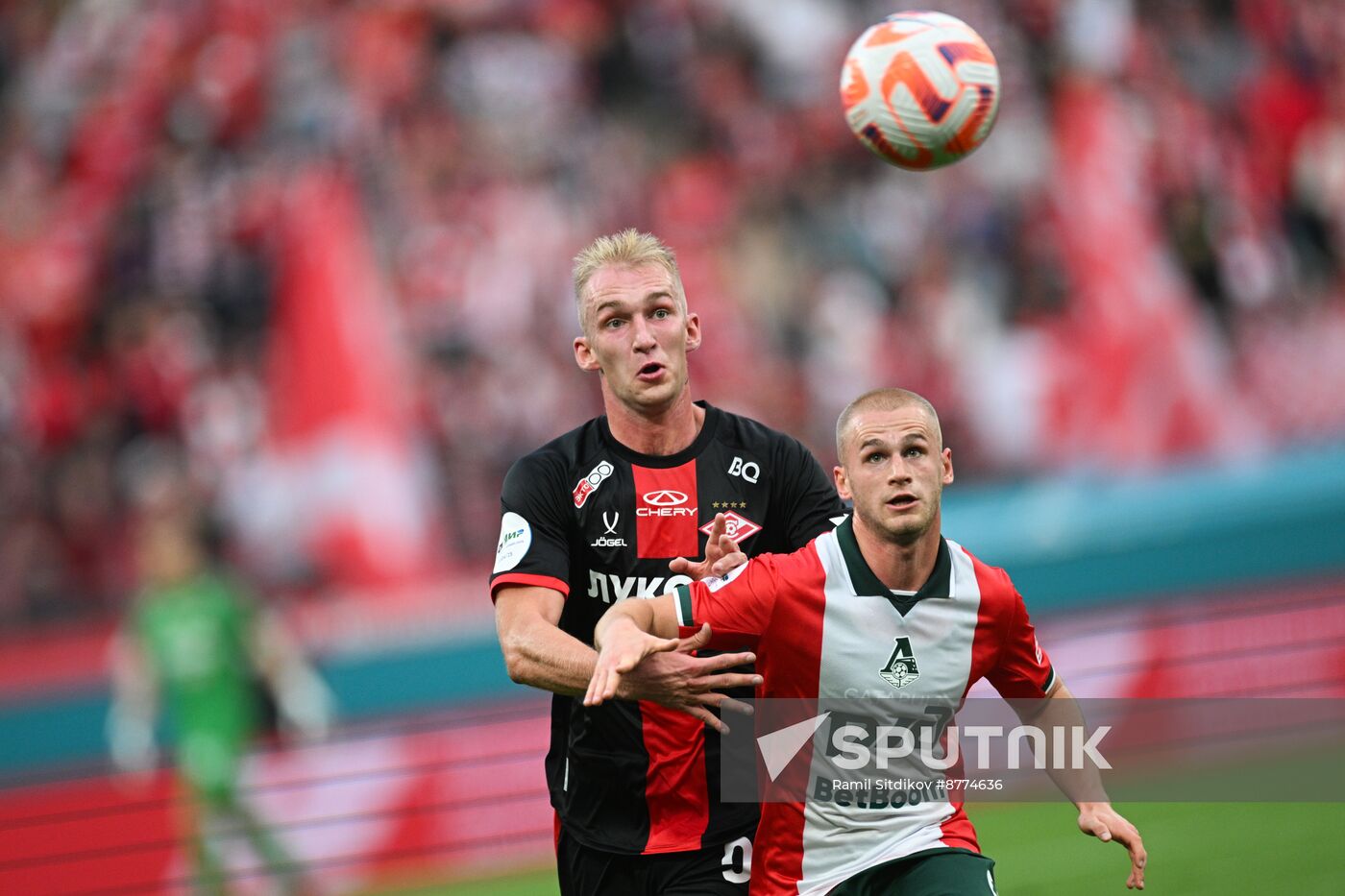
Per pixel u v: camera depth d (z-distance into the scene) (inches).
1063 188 2000.5
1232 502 1769.2
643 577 550.0
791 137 1991.9
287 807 1305.4
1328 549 1771.7
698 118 1979.6
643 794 547.8
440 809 1342.3
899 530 493.0
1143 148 2026.3
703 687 468.8
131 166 1809.8
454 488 1769.2
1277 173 2086.6
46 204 1784.0
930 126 580.7
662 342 534.6
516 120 1908.2
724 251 1935.3
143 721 1213.7
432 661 1546.5
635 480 551.5
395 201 1841.8
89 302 1756.9
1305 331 2038.6
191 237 1791.3
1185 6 2103.8
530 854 1266.0
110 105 1827.0
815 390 1904.5
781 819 526.6
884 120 585.0
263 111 1846.7
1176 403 1950.1
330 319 1788.9
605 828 555.2
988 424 1908.2
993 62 591.5
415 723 1379.2
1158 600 1696.6
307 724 1250.6
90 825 1299.2
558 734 573.3
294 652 1487.5
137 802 1315.2
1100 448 1918.1
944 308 1941.4
